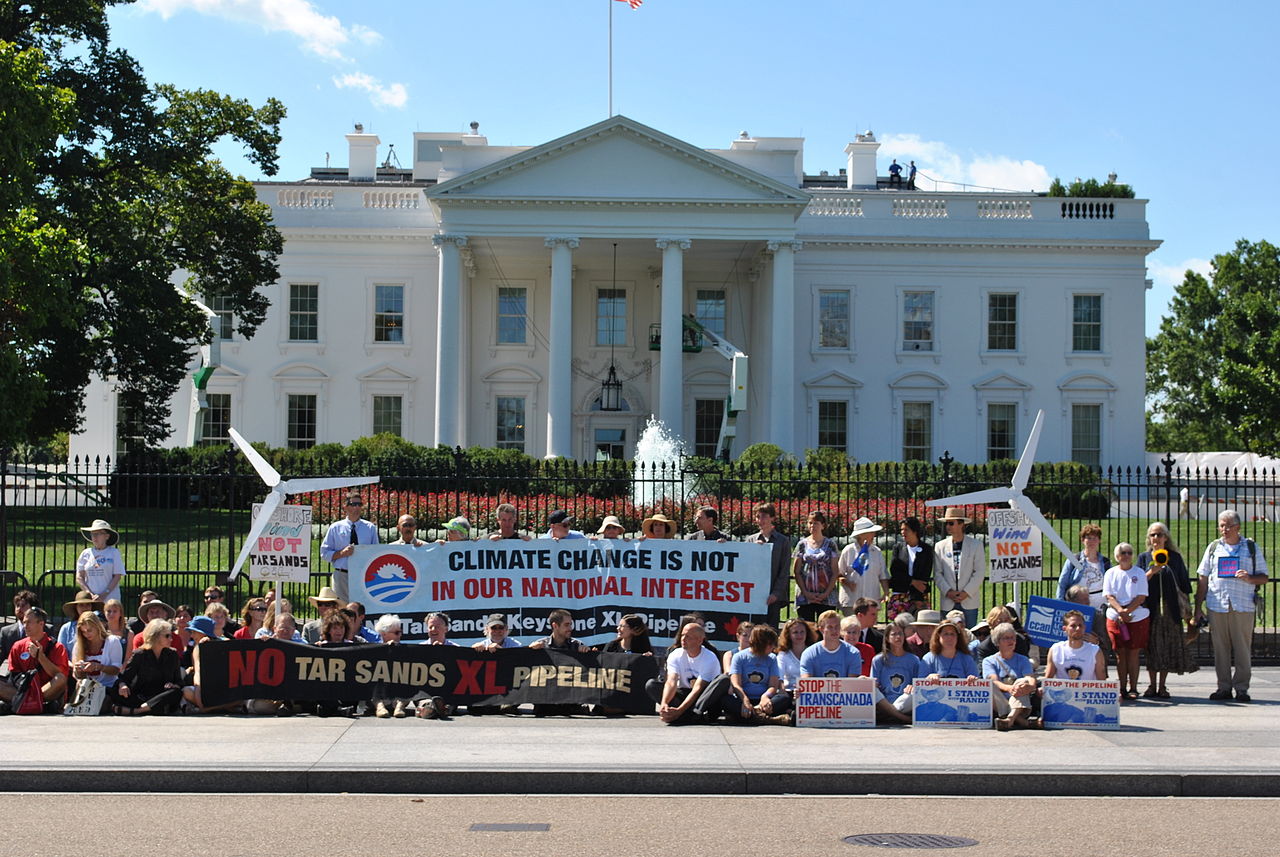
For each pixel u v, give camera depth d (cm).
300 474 2244
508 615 1480
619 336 5319
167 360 3669
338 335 5238
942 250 5362
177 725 1238
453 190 4706
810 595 1505
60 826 890
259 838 858
